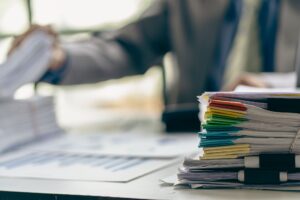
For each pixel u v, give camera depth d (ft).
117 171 2.71
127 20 6.53
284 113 2.22
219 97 2.27
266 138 2.24
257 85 4.04
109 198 2.19
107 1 6.76
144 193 2.23
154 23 5.95
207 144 2.27
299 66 3.08
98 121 5.36
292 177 2.23
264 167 2.25
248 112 2.24
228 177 2.28
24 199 2.33
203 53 6.10
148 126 4.72
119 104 7.63
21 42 3.80
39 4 6.70
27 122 3.82
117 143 3.66
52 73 4.42
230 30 6.01
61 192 2.29
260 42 5.77
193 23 6.10
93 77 4.95
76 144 3.70
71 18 6.79
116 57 5.32
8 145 3.56
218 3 6.02
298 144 2.22
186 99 6.13
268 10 5.73
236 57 5.99
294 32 5.56
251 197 2.13
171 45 6.12
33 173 2.75
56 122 4.24
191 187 2.29
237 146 2.25
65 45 4.72
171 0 6.09
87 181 2.50
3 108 3.56
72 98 7.56
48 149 3.53
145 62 5.82
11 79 3.53
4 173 2.78
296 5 5.59
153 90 7.33
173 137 3.89
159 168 2.78
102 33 5.56
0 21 6.66
